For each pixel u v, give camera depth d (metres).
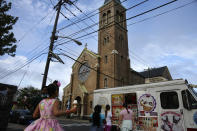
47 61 11.54
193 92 8.43
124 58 36.28
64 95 38.88
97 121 6.54
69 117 32.38
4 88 10.96
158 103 8.95
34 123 2.87
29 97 7.95
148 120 9.02
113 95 11.00
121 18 39.69
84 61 37.81
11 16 10.41
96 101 11.84
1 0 10.17
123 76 33.94
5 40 10.20
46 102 3.04
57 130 2.85
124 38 38.59
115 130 9.88
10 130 11.52
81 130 12.98
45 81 10.95
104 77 32.66
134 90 10.12
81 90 33.22
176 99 8.40
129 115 6.93
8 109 10.86
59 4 13.30
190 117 7.70
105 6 39.56
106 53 34.78
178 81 8.58
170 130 8.10
